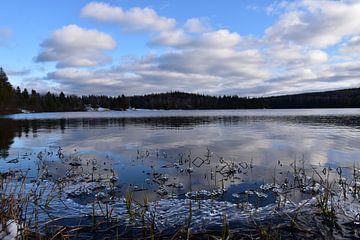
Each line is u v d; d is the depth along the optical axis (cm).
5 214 541
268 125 3494
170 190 889
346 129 2852
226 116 6241
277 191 859
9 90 8469
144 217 665
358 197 778
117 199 801
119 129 3075
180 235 584
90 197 830
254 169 1155
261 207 732
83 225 627
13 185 917
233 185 938
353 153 1508
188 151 1608
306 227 607
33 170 1170
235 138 2172
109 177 1045
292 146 1762
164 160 1355
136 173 1108
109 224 637
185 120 4722
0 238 486
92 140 2136
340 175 1012
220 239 543
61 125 3703
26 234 513
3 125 3678
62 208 728
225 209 715
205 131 2747
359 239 562
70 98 12700
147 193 862
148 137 2291
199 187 920
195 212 696
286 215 665
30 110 10300
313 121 4203
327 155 1459
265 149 1658
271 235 572
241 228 613
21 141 2105
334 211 661
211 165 1234
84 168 1203
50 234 577
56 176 1069
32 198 756
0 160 1384
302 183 938
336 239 564
